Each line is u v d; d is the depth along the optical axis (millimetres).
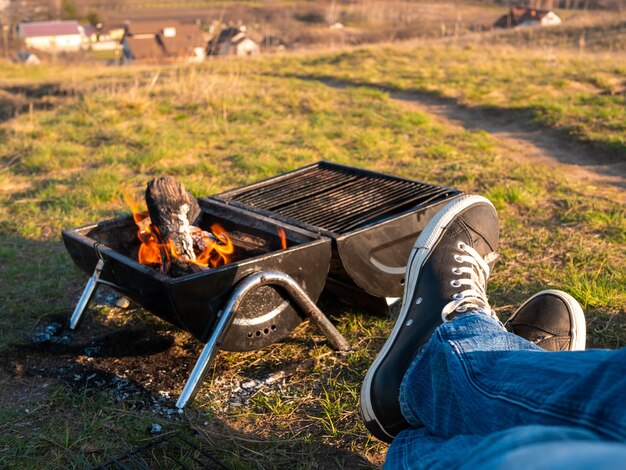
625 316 2857
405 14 63094
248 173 5605
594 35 18578
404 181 3191
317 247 2525
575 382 1016
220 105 8570
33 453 2121
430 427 1389
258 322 2441
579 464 675
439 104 9375
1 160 6348
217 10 79688
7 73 16141
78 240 2682
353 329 2902
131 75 13312
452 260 1980
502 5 69938
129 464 2066
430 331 1778
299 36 52250
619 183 5215
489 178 5145
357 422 2270
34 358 2736
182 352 2779
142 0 91625
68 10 74812
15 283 3438
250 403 2420
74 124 7789
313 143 6527
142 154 6191
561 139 6883
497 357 1277
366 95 9688
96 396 2445
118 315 3119
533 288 3168
